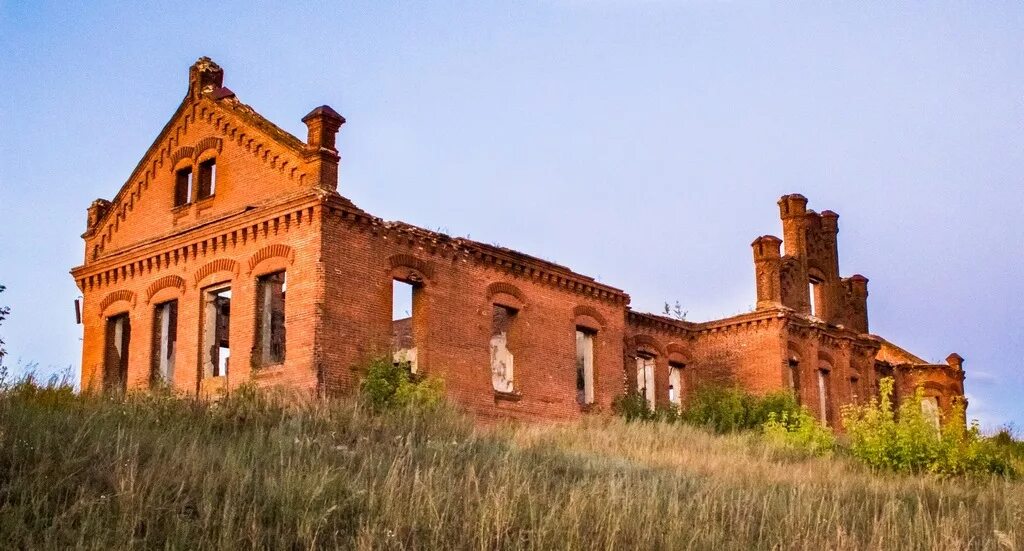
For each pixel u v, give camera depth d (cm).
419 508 1159
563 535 1157
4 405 1359
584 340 3130
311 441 1495
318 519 1086
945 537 1337
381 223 2400
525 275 2850
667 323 3516
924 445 2481
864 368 3950
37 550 936
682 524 1242
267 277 2405
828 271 3878
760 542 1264
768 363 3444
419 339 2483
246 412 1778
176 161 2741
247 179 2520
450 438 1864
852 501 1653
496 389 2914
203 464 1243
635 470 1769
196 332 2491
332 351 2228
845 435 3359
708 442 2572
